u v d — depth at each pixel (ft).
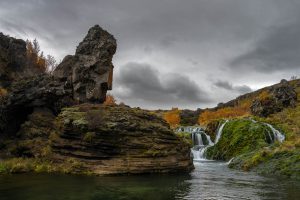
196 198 73.72
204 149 217.56
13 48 178.19
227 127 223.10
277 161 127.03
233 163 149.59
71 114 117.80
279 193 80.69
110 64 149.59
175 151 121.60
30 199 66.49
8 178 92.32
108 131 109.60
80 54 147.02
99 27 150.82
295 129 207.41
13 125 138.10
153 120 125.29
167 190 82.58
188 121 433.48
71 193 73.72
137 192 78.33
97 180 93.45
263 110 273.13
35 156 116.57
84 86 141.49
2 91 144.15
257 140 195.72
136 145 111.96
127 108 124.26
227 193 80.33
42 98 136.26
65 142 113.19
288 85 289.53
